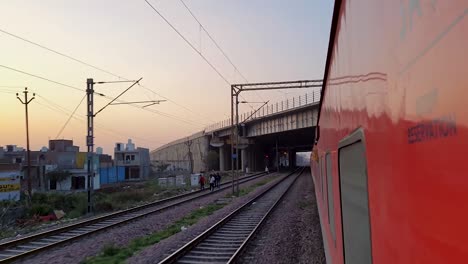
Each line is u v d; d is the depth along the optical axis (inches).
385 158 96.3
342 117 193.3
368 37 115.4
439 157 60.1
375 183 109.5
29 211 1171.3
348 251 185.3
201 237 624.7
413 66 71.9
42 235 687.7
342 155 201.6
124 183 3312.0
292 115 2591.0
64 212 1289.4
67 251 590.9
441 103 58.9
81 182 2765.7
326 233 423.5
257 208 1061.8
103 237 699.4
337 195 235.1
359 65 134.3
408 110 75.5
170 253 553.3
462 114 52.0
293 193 1483.8
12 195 1828.2
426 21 64.5
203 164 4589.1
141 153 4165.8
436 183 61.4
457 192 53.9
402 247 81.7
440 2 58.7
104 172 3553.2
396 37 83.2
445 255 58.1
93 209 1165.7
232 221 836.6
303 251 553.9
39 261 533.0
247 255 542.9
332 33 233.3
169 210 1080.8
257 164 4202.8
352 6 147.5
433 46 61.6
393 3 85.2
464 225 51.8
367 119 120.3
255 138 3668.8
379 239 106.1
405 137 78.0
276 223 803.4
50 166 2920.8
